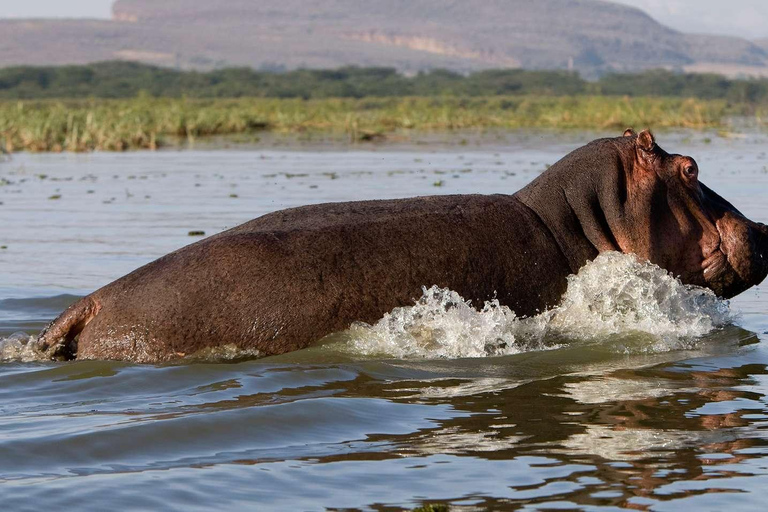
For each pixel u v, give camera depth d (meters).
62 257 20.94
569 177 13.98
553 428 9.63
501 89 195.75
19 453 8.77
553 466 8.59
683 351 13.03
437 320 12.70
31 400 10.60
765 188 30.89
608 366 12.22
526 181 33.69
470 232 13.07
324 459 8.79
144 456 8.83
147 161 46.44
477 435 9.44
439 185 32.59
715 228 14.20
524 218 13.49
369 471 8.49
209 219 26.22
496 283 13.02
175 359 12.12
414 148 53.62
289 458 8.81
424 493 8.01
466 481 8.26
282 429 9.56
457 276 12.83
